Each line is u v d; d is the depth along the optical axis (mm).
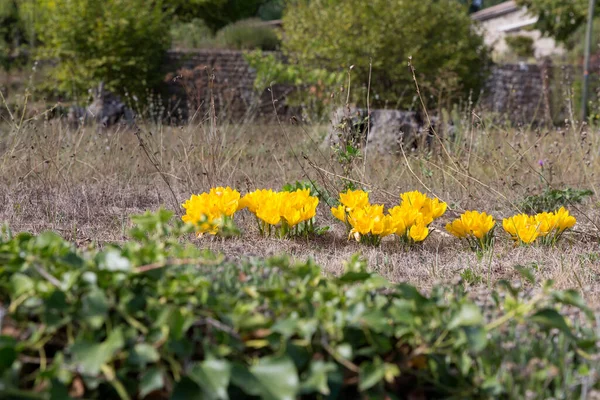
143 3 18359
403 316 2215
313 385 2010
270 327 2170
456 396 2191
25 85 16297
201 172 6926
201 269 2836
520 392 2252
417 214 4832
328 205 5840
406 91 15750
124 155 7824
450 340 2273
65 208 5742
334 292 2340
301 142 8797
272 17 33188
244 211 5688
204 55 19781
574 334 2652
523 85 21125
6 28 20828
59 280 2258
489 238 4945
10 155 6812
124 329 2115
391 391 2211
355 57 15703
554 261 4504
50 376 1921
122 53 17062
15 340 2012
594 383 2289
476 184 6656
